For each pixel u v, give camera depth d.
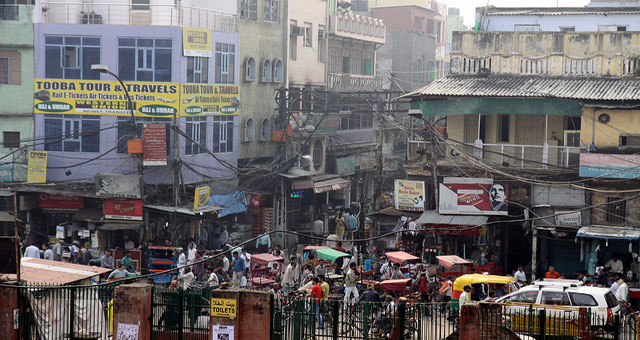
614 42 42.19
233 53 51.19
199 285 34.16
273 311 24.14
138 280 35.88
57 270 28.19
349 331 25.48
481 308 23.30
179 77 46.44
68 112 46.34
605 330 24.19
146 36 46.28
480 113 41.03
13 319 24.44
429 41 89.81
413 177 42.75
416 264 38.41
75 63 46.53
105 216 43.88
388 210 47.78
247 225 51.72
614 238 36.78
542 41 43.41
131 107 43.75
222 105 50.12
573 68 42.88
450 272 37.28
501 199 39.28
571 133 41.66
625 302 30.66
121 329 24.33
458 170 41.66
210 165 49.06
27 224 45.53
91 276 27.84
